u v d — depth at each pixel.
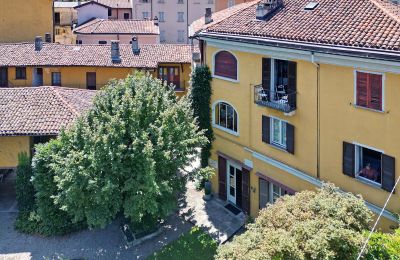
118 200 23.62
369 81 19.72
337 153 21.66
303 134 23.34
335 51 20.25
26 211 28.50
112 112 24.86
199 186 31.45
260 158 26.28
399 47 18.25
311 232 15.58
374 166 20.53
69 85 43.50
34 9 52.03
